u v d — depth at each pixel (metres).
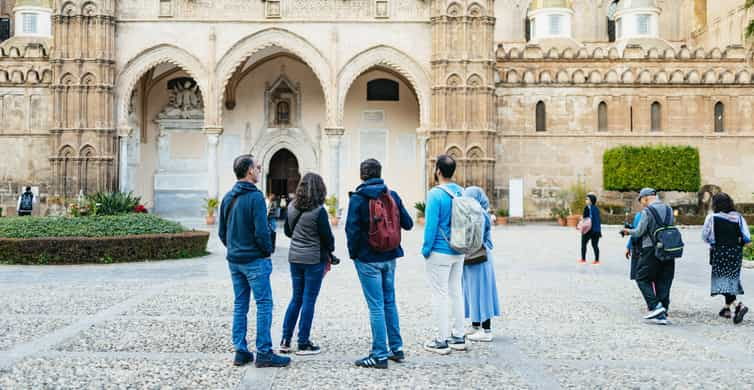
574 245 26.05
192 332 9.88
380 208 8.15
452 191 8.72
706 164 39.94
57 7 36.66
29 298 13.05
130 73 37.41
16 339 9.37
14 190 38.81
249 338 9.65
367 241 8.14
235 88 43.56
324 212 8.76
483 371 7.88
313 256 8.68
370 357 8.07
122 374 7.62
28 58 43.03
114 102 37.31
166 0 37.38
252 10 37.53
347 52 37.62
